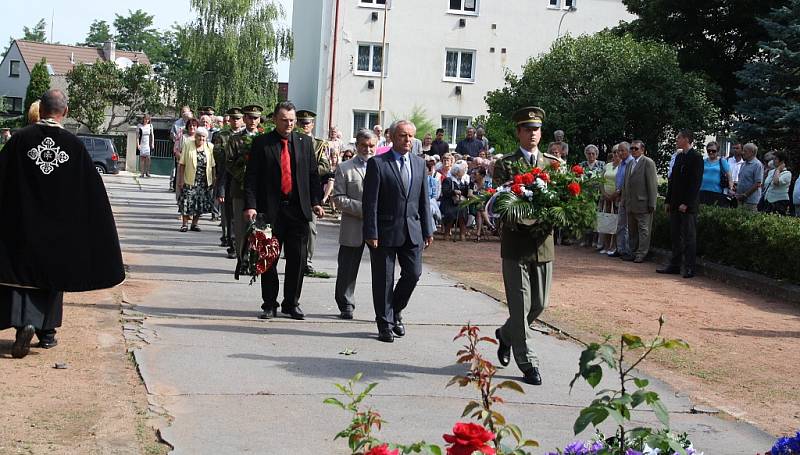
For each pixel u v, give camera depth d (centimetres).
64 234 752
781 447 456
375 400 702
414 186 914
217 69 5019
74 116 5594
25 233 740
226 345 840
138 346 810
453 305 1115
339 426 632
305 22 4959
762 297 1359
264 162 957
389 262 905
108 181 3122
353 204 992
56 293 768
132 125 5822
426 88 4106
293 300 980
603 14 4188
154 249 1431
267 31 4991
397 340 911
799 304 1305
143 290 1075
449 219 1892
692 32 3344
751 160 1808
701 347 984
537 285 803
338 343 881
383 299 903
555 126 2756
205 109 1975
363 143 1007
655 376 848
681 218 1526
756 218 1463
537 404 723
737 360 934
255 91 5056
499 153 2777
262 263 937
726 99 3325
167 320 925
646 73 2770
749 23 3225
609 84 2758
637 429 406
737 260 1491
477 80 4138
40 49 7800
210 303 1027
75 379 701
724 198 1797
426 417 666
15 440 562
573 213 775
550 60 2844
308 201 969
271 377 745
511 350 862
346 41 4034
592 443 462
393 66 4081
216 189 1487
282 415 649
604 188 1741
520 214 764
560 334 993
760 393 812
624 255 1706
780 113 2422
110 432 589
